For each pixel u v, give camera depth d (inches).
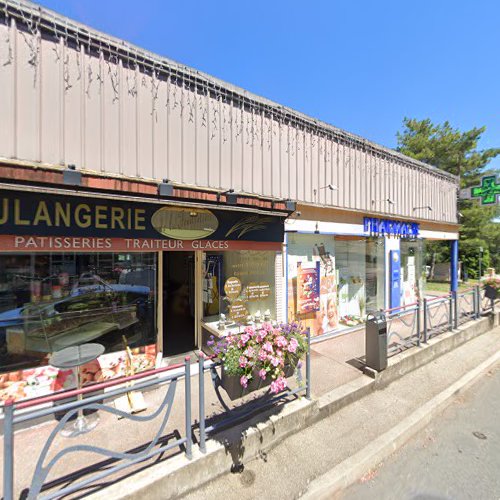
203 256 226.2
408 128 804.0
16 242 123.8
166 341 231.8
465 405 164.2
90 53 149.9
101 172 150.4
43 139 137.3
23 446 115.2
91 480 85.1
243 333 122.6
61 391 149.0
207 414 132.2
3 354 137.2
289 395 143.9
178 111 175.5
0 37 129.7
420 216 356.8
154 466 97.6
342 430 133.0
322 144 250.2
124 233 147.8
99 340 163.9
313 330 250.2
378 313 178.5
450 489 105.0
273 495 99.6
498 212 770.8
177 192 158.2
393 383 178.9
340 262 294.0
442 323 257.8
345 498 102.3
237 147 198.8
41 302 147.3
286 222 221.9
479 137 694.5
